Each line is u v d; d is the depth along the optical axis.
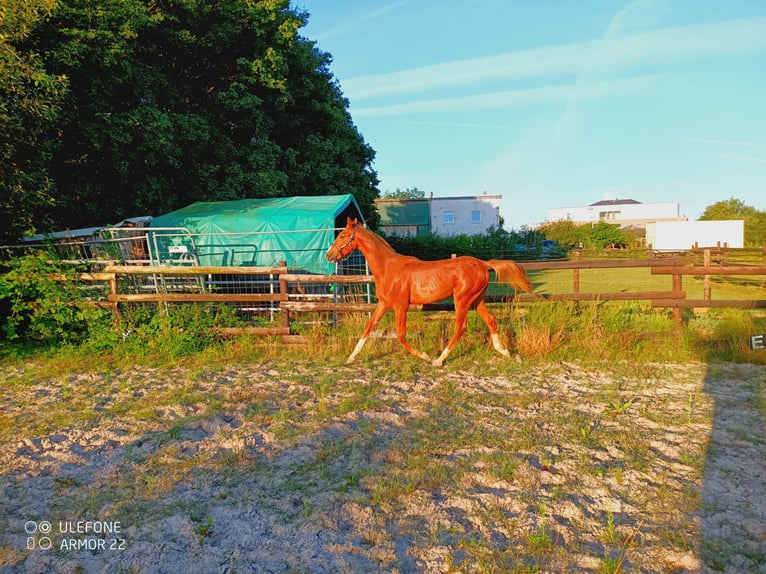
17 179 9.75
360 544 3.42
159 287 9.87
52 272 9.27
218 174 19.75
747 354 7.66
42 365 8.30
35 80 9.65
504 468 4.32
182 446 4.98
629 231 55.12
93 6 13.55
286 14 21.69
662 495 3.89
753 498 3.82
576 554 3.23
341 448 4.83
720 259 23.33
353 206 15.77
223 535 3.57
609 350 8.08
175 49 19.09
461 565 3.15
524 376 7.12
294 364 8.05
